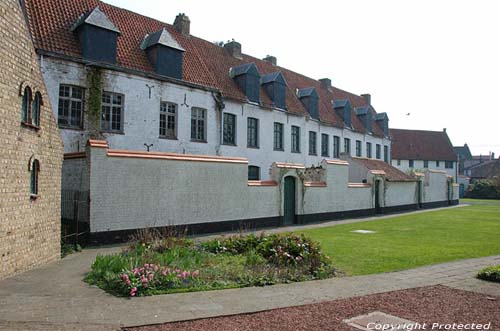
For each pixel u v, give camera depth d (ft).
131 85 57.21
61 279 24.95
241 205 55.57
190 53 72.79
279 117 86.33
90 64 52.39
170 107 63.26
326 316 18.56
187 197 48.34
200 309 19.45
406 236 49.75
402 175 102.12
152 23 70.90
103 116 54.70
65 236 36.65
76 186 41.39
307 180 74.64
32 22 50.52
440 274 28.22
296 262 28.94
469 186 195.00
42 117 29.48
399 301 21.17
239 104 76.13
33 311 18.54
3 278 24.20
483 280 26.37
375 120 135.85
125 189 42.24
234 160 54.60
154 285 22.67
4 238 24.17
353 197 79.92
